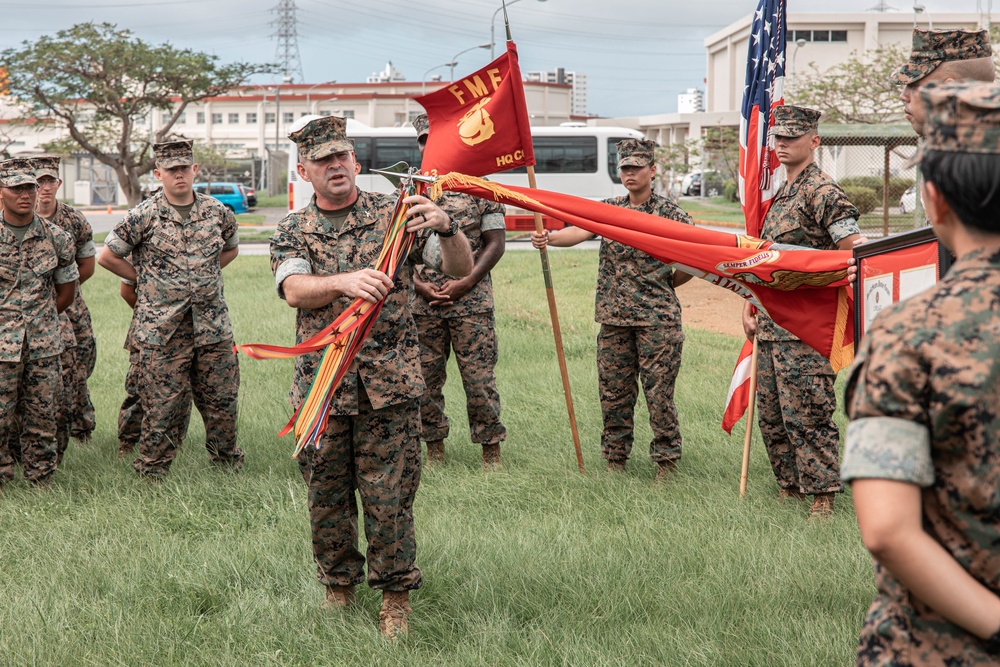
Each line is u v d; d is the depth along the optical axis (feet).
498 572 14.19
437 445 21.56
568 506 17.54
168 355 19.70
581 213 15.99
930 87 6.09
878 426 5.88
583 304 44.06
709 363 31.30
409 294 13.23
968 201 5.85
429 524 16.42
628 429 20.40
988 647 5.88
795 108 17.56
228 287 53.31
